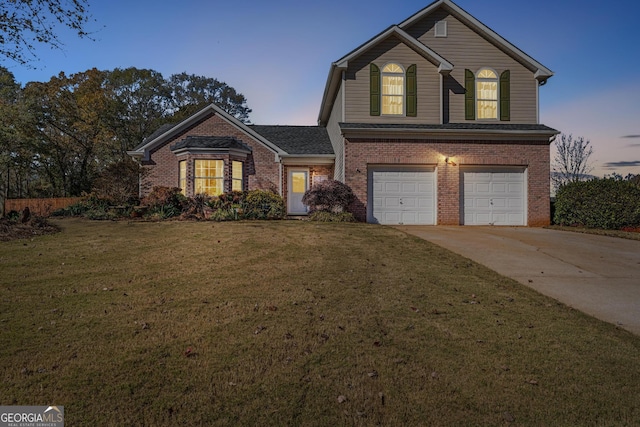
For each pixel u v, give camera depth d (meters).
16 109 27.97
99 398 3.04
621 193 13.80
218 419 2.83
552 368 3.71
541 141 15.34
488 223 15.32
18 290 5.64
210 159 16.80
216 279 6.45
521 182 15.44
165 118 42.00
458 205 15.11
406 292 6.01
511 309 5.39
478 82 16.22
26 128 28.92
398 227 13.86
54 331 4.24
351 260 8.03
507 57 16.31
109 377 3.33
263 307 5.15
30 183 37.94
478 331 4.57
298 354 3.85
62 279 6.26
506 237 11.50
